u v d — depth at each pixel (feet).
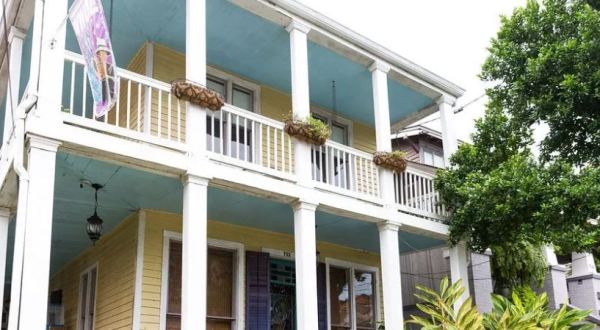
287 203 29.50
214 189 27.73
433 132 60.54
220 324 33.14
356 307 41.68
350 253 41.88
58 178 25.84
